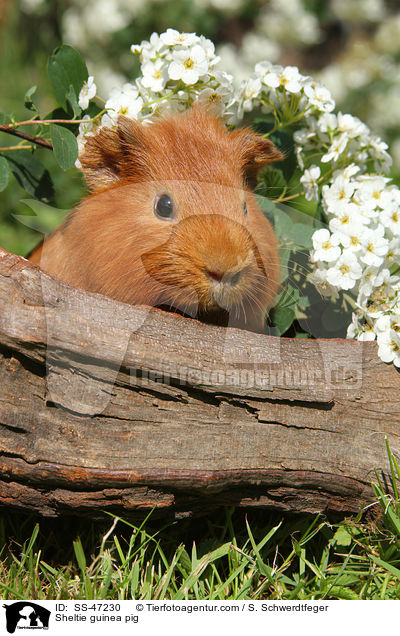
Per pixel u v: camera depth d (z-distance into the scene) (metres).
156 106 2.81
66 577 2.18
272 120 3.21
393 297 2.50
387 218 2.60
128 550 2.30
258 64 3.02
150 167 2.43
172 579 2.16
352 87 6.08
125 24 5.78
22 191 3.57
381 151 3.01
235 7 6.39
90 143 2.60
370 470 2.32
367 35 7.84
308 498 2.31
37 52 6.12
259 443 2.21
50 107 5.14
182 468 2.11
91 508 2.11
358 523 2.39
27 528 2.40
